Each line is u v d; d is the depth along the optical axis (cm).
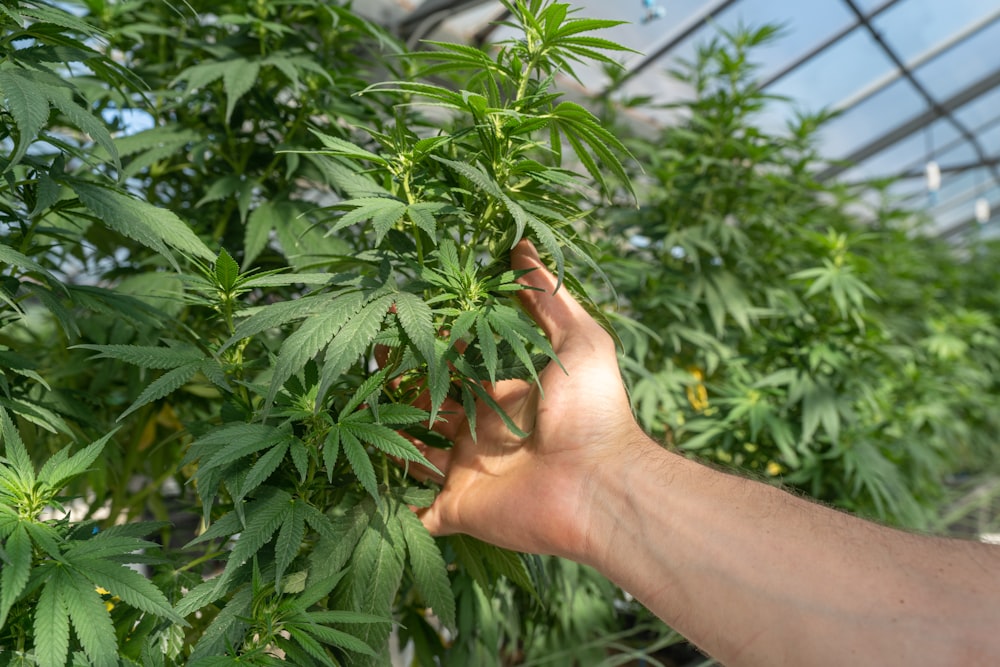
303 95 93
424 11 254
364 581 56
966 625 42
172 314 83
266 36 95
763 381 137
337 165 63
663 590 53
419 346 49
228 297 58
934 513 193
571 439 61
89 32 55
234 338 49
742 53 165
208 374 53
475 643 97
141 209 58
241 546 48
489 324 55
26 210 58
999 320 371
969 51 435
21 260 48
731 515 53
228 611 49
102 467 80
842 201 250
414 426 68
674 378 148
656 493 56
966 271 414
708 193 164
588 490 59
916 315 305
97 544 45
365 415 53
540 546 61
